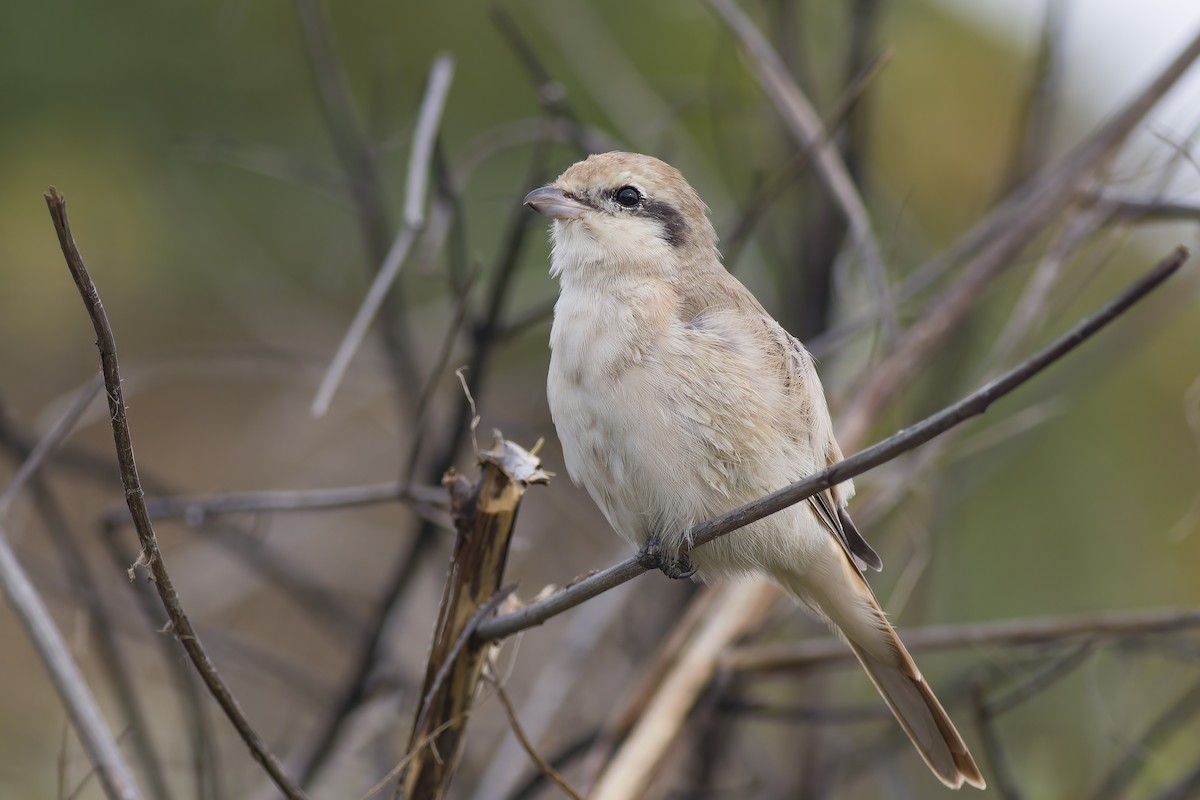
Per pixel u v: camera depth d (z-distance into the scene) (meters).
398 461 12.41
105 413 10.64
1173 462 11.99
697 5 12.78
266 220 13.00
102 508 11.91
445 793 6.32
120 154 12.81
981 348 11.59
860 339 11.01
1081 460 11.98
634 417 6.98
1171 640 9.60
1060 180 9.66
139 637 9.84
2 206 12.60
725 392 6.93
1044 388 11.12
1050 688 10.53
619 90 11.59
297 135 12.99
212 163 12.95
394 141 9.57
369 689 9.24
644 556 7.15
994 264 9.61
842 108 9.05
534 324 9.62
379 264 9.59
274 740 10.48
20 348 12.71
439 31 12.69
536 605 6.07
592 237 7.73
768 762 10.88
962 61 13.05
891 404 9.34
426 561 10.07
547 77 9.30
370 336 11.89
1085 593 11.62
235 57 12.97
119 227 12.85
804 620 11.43
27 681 10.66
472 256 11.84
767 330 7.35
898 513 10.91
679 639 8.79
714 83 11.36
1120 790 9.16
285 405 12.73
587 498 11.94
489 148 10.28
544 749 10.53
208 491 13.09
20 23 12.54
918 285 9.86
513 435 10.16
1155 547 11.79
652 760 8.05
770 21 11.09
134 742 8.88
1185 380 12.20
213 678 5.57
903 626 10.48
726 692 9.41
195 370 12.20
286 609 12.36
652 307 7.22
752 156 11.32
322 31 9.59
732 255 9.38
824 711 9.14
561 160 12.43
